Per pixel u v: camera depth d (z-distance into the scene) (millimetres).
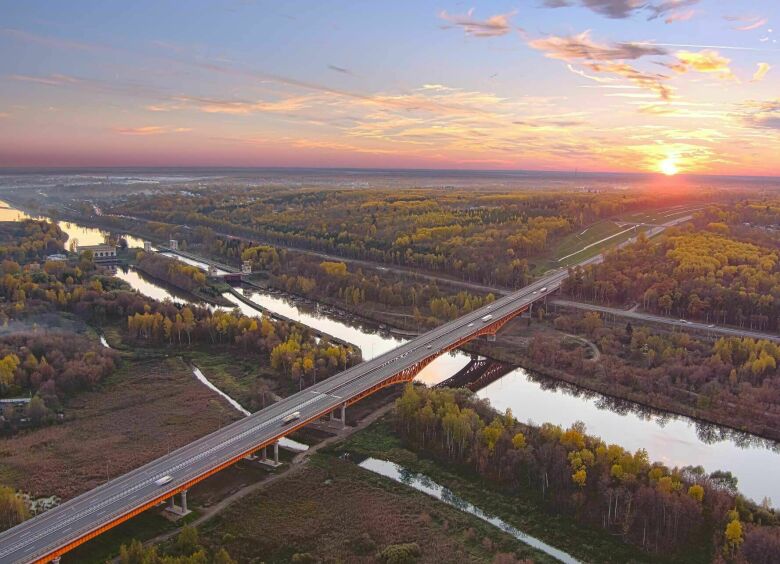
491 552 192750
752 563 180375
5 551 173875
